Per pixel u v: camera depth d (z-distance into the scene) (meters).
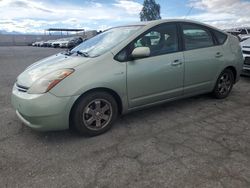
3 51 21.73
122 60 3.46
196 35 4.37
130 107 3.69
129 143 3.23
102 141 3.29
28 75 3.38
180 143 3.22
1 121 3.95
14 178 2.52
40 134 3.49
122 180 2.47
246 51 6.60
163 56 3.83
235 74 5.11
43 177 2.53
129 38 3.61
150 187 2.36
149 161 2.80
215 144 3.18
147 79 3.67
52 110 3.02
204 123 3.86
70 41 30.09
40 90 3.03
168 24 4.04
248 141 3.26
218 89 4.90
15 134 3.50
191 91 4.37
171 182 2.43
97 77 3.23
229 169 2.63
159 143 3.22
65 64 3.33
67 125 3.18
